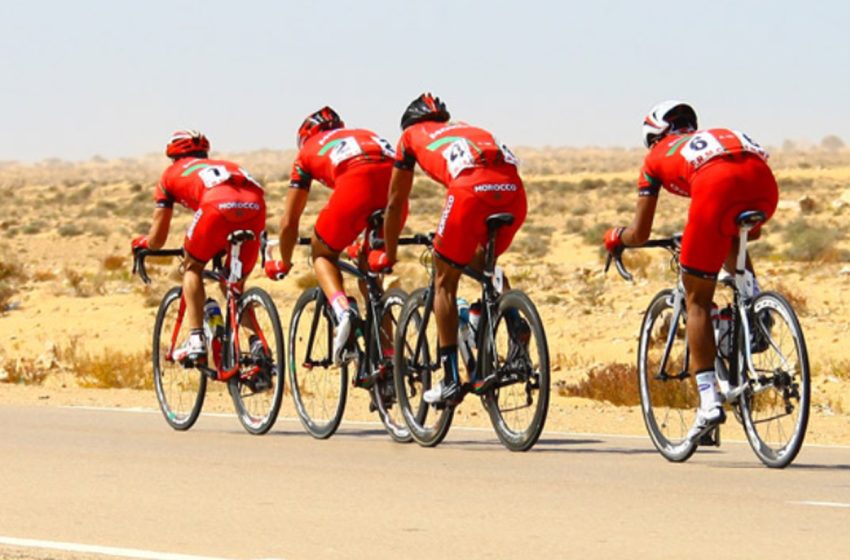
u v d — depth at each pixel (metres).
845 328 43.75
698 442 19.33
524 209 20.39
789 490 16.92
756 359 18.86
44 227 130.88
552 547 13.45
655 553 13.12
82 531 14.48
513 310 20.25
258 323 24.45
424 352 21.58
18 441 22.62
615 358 41.56
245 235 23.64
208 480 18.05
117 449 21.55
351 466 19.42
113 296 60.41
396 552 13.30
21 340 50.69
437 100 21.20
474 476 18.31
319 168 22.41
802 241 73.31
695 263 18.69
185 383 34.72
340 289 22.48
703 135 18.61
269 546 13.62
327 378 25.52
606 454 20.86
